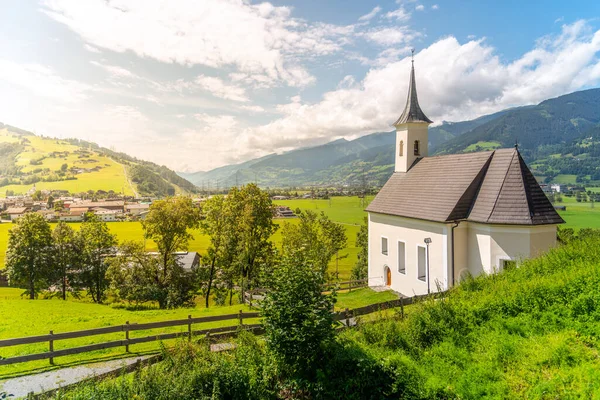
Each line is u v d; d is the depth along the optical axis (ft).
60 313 87.30
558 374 31.63
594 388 28.81
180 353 43.01
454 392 32.30
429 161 113.09
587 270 46.88
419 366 37.01
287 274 41.47
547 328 39.63
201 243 337.93
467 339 41.01
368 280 124.16
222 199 141.69
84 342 60.95
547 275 50.96
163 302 139.13
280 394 40.52
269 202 134.10
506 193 80.33
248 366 41.98
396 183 120.47
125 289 140.97
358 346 41.45
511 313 44.11
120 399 34.73
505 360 35.63
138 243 147.43
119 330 55.42
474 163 92.53
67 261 173.37
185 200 139.03
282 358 40.47
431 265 90.94
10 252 167.63
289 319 39.37
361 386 36.96
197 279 143.54
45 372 49.62
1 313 86.38
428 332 43.06
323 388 38.06
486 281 55.36
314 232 158.92
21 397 42.16
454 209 84.84
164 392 36.19
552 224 75.46
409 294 101.04
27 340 50.42
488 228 79.97
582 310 40.55
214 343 54.95
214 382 37.45
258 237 132.36
